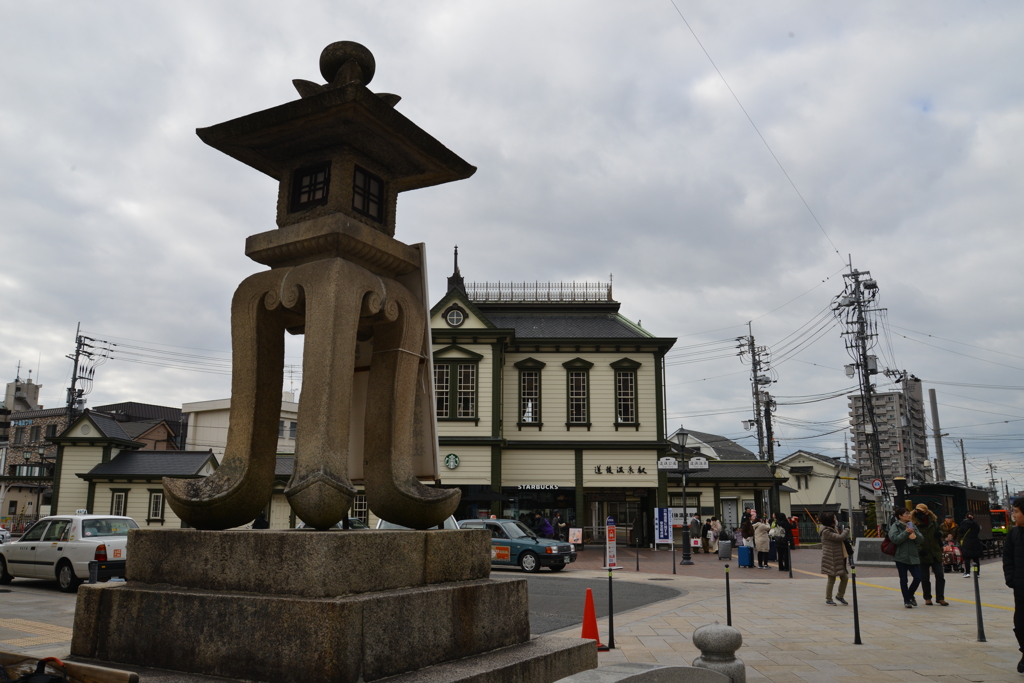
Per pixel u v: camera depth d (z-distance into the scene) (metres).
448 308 32.53
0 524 44.03
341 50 5.96
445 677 4.34
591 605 9.18
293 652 4.08
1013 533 8.21
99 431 35.56
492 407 31.64
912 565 13.84
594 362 33.53
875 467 34.28
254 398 5.54
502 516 31.33
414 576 4.91
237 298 5.76
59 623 11.30
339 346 5.24
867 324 35.25
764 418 48.62
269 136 5.93
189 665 4.41
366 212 6.20
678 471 31.81
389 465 5.74
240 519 5.41
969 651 9.41
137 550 5.06
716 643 4.93
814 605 14.27
